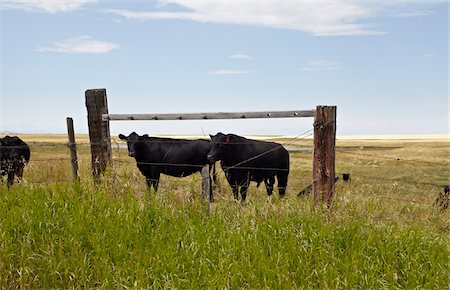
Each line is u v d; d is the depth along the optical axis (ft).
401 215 27.32
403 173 67.26
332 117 24.49
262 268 19.36
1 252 20.39
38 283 19.56
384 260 20.15
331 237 21.29
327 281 18.93
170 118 28.50
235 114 26.81
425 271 19.76
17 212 23.12
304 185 49.42
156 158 42.06
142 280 18.78
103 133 30.66
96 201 24.53
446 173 68.54
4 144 45.09
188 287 18.76
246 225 22.25
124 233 21.84
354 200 24.95
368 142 223.30
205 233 21.94
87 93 30.76
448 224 27.78
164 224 22.79
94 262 20.11
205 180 25.00
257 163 40.73
